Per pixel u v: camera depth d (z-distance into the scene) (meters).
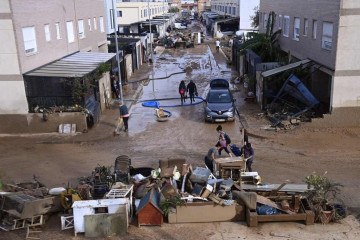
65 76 21.36
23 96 21.31
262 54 31.61
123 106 21.53
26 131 21.69
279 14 32.22
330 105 20.84
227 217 12.36
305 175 15.65
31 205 12.13
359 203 13.38
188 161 17.45
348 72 20.19
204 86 32.44
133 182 13.90
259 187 13.30
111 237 11.69
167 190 12.59
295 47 27.88
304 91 22.05
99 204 11.74
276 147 18.73
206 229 11.97
